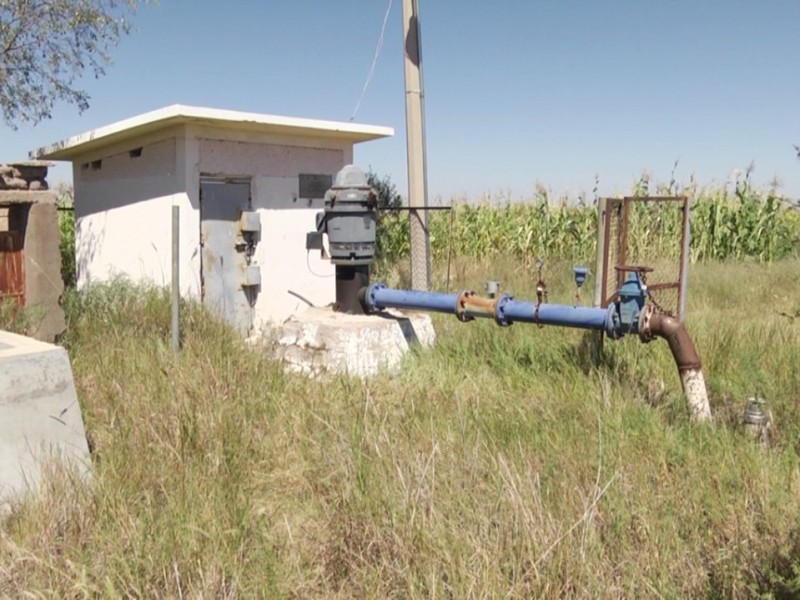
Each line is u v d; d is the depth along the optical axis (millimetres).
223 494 3721
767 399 5062
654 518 3395
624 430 4531
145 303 7395
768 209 14484
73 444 4047
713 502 3561
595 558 2998
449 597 2857
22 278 6461
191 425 4469
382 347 6609
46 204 6441
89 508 3545
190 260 8023
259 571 3139
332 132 8977
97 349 6164
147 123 7910
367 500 3510
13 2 8602
